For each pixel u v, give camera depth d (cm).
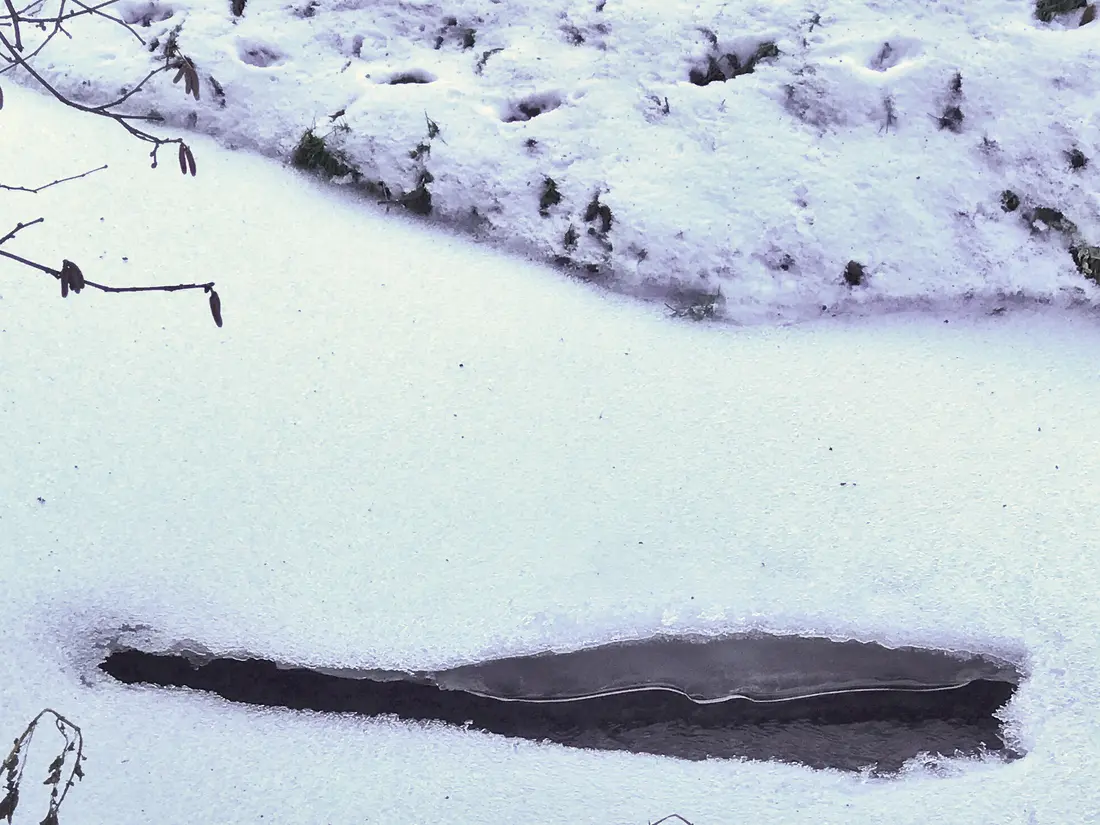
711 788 370
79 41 614
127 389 477
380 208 570
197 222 548
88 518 435
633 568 425
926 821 355
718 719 391
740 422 473
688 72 573
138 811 360
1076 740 371
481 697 398
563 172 554
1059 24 546
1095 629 397
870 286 518
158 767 372
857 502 442
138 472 450
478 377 490
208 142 591
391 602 417
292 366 491
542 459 461
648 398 483
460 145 565
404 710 394
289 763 376
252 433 466
